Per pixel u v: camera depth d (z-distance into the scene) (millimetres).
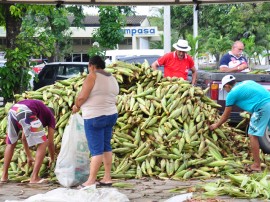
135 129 11250
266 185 8703
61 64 22094
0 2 10711
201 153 10922
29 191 9250
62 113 11422
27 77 17312
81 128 9703
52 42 17844
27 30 17719
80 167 9648
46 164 10477
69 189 8570
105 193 8250
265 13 47875
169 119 11289
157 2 10852
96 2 10781
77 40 57312
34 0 10656
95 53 36781
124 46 56875
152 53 28875
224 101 13156
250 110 10750
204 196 8516
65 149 9609
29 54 17266
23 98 12008
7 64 16984
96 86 9172
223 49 45969
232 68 14195
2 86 16906
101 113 9195
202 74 14312
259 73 13656
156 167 10617
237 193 8578
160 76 12156
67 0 10719
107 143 9578
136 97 11672
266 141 12555
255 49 43562
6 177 10055
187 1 10812
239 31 48312
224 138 11539
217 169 10570
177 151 10812
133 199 8578
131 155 10781
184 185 9727
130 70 12102
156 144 10930
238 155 11461
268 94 10805
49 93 11867
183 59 13797
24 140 10102
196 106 11625
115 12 36969
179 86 11930
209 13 54094
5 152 10008
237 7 51219
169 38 22984
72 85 11883
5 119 11680
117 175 10328
